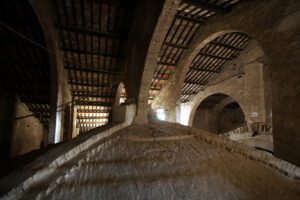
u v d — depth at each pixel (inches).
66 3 313.7
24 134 522.3
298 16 234.2
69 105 490.3
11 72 406.0
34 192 109.9
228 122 801.6
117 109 281.3
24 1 280.8
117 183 126.6
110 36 377.4
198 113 776.3
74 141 185.9
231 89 522.6
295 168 169.8
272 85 258.2
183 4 350.0
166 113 507.5
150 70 295.9
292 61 235.5
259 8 290.8
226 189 133.6
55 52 339.0
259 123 408.5
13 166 216.7
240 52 509.0
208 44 450.3
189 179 138.9
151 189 124.6
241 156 184.2
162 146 189.0
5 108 444.1
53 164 134.6
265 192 135.9
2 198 98.7
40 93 476.1
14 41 337.4
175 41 430.9
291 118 232.1
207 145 199.8
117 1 325.1
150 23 278.8
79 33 362.9
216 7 343.6
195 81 573.6
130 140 196.7
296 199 132.7
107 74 467.8
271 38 266.4
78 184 121.6
